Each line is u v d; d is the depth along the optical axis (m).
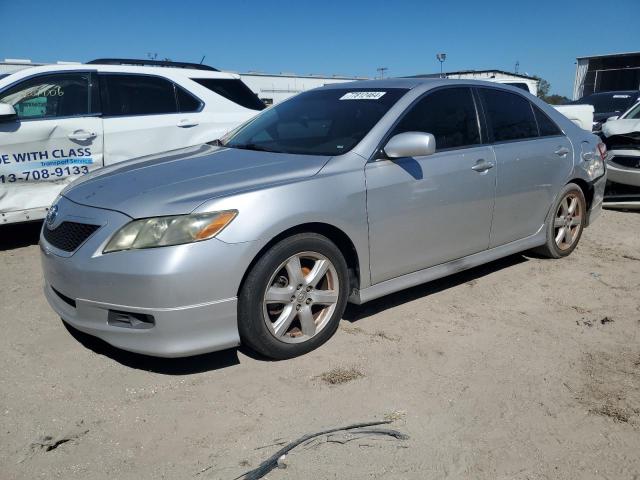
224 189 3.15
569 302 4.35
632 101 15.29
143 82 6.25
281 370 3.26
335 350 3.51
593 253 5.63
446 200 4.02
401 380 3.18
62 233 3.25
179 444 2.62
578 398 3.02
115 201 3.15
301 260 3.38
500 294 4.49
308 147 3.85
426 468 2.47
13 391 3.04
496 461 2.52
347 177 3.48
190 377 3.19
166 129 6.28
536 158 4.76
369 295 3.72
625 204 7.45
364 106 4.05
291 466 2.46
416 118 4.00
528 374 3.26
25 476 2.41
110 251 2.97
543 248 5.23
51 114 5.68
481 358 3.44
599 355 3.49
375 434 2.69
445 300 4.35
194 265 2.91
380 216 3.63
